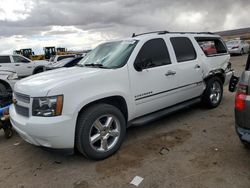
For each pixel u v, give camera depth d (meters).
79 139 3.41
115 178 3.18
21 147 4.37
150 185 2.98
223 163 3.36
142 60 4.16
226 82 6.15
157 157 3.64
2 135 5.11
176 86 4.71
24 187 3.13
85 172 3.37
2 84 6.92
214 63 5.66
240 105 2.95
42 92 3.22
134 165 3.46
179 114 5.54
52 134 3.16
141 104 4.16
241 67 13.67
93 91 3.48
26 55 34.59
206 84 5.54
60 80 3.41
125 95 3.87
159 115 4.50
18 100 3.62
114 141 3.79
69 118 3.24
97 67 4.13
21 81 3.94
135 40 4.36
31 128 3.23
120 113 3.81
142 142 4.19
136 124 4.15
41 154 4.03
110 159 3.67
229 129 4.52
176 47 4.85
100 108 3.54
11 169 3.61
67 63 10.78
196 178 3.05
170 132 4.55
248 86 2.87
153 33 4.76
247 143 3.00
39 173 3.44
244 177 3.02
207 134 4.36
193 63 5.07
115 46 4.55
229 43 23.91
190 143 4.04
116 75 3.78
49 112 3.18
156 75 4.30
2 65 13.96
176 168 3.31
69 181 3.19
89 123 3.43
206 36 5.75
